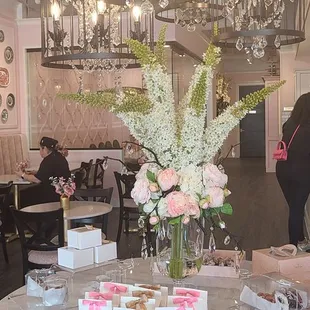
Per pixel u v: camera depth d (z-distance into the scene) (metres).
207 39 11.36
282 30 3.86
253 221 7.12
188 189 1.87
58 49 5.08
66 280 2.22
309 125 4.75
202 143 1.92
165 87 1.87
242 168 14.09
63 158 5.64
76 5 5.24
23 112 8.81
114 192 8.32
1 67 8.23
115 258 2.69
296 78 11.60
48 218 3.74
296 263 2.17
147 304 1.83
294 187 4.87
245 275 2.29
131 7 5.05
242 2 4.95
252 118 17.66
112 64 5.84
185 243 1.99
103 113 11.11
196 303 1.86
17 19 8.66
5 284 4.62
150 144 1.92
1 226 5.29
